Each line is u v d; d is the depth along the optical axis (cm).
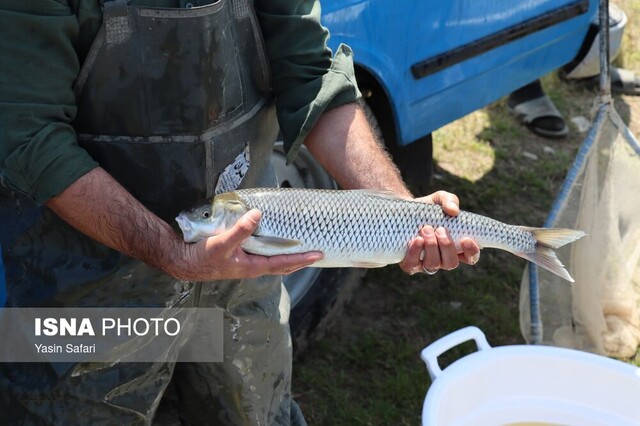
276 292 246
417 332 377
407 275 408
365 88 334
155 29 182
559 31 409
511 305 398
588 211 335
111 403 217
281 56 214
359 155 218
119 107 189
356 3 305
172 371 228
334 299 351
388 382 345
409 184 384
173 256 186
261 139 220
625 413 277
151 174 198
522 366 277
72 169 178
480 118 548
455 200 210
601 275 346
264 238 191
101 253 201
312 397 339
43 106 176
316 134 221
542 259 220
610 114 340
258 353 244
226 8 192
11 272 210
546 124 535
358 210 199
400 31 326
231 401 246
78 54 183
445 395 255
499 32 371
